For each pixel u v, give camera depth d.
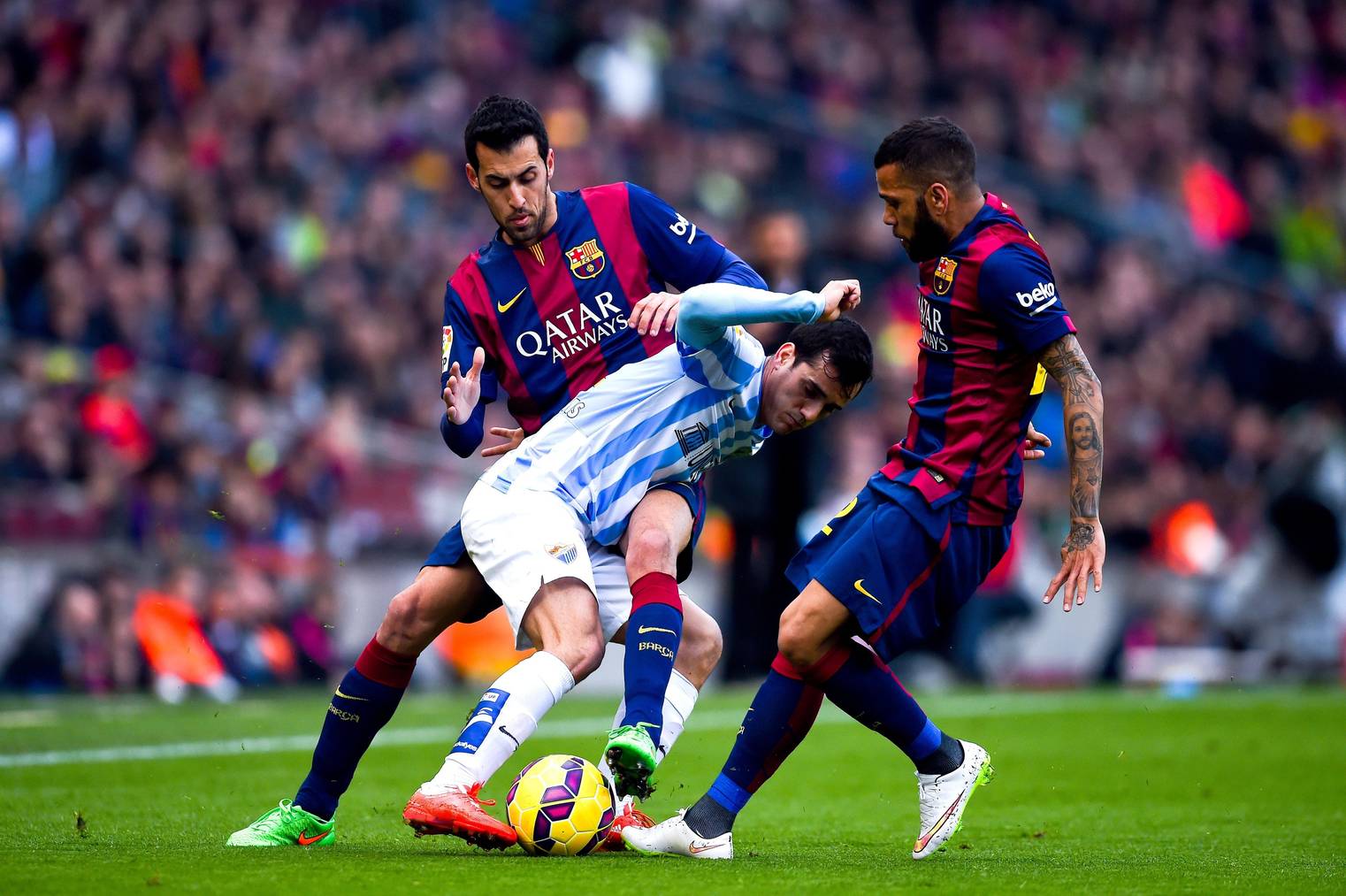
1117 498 44.75
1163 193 66.38
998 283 13.20
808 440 30.45
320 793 13.80
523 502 13.48
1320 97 76.31
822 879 11.44
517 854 12.98
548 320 14.52
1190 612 42.66
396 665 13.78
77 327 36.19
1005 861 13.34
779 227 27.77
